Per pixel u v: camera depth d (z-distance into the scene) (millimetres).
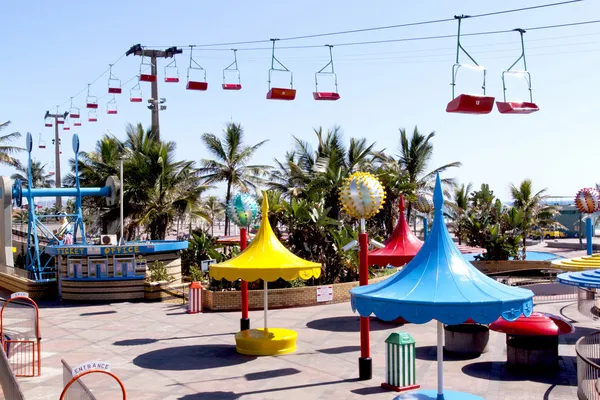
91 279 27969
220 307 24875
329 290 26391
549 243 64188
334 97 17297
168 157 42750
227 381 14727
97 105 37438
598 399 11594
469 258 40406
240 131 47344
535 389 13523
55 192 33812
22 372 15578
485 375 14750
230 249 35094
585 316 22562
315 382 14531
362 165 45688
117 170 44062
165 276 28797
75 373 9203
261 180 48406
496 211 44500
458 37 13859
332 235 28469
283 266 16797
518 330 14625
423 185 50219
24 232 51875
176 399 13367
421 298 10125
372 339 19203
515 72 14398
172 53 44438
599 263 21047
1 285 33844
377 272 33500
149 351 17984
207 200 56438
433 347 17953
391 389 13711
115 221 43438
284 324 21875
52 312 25328
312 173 43219
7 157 50656
